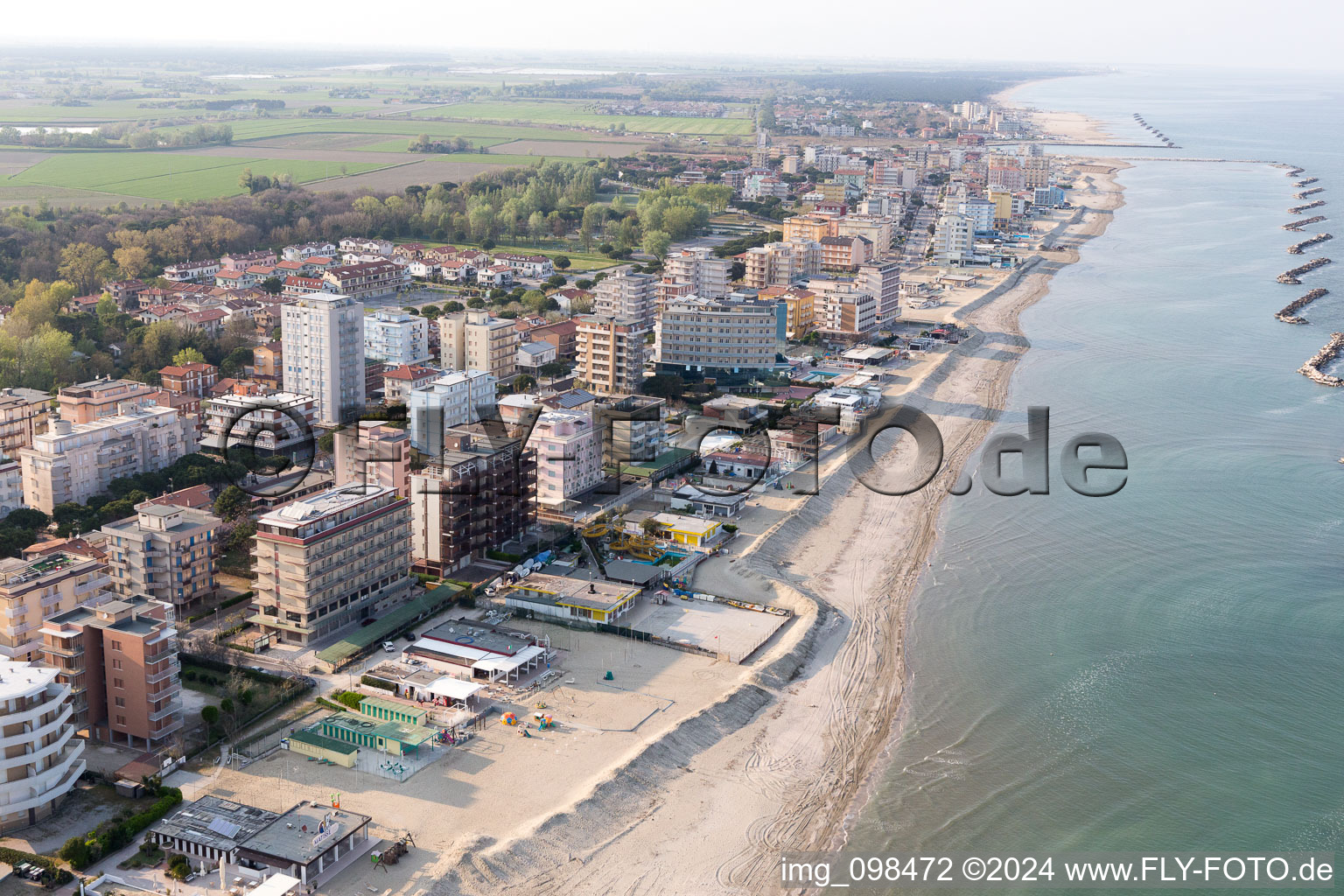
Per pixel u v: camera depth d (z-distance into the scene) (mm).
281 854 164000
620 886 167625
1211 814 187375
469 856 168875
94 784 186250
